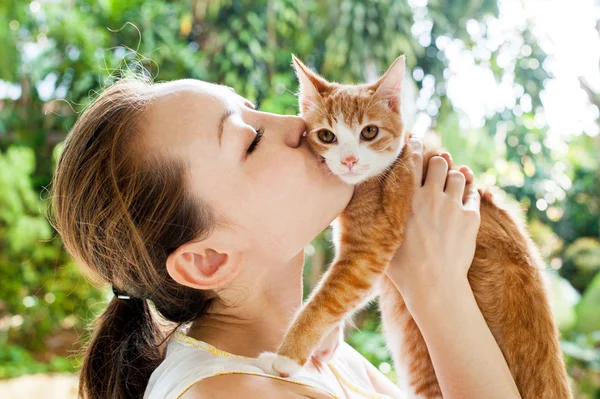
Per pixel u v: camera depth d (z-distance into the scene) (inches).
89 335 81.5
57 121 329.1
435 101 295.1
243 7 297.6
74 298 276.7
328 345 69.8
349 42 275.1
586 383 207.8
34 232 291.9
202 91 62.7
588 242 301.9
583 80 300.0
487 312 71.1
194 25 310.7
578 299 246.2
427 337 63.1
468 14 295.4
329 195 65.7
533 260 75.6
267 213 60.0
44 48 328.2
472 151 286.2
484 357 60.9
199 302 65.4
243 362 59.1
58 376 252.8
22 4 320.8
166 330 71.2
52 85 331.6
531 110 308.8
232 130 59.7
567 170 318.0
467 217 68.5
